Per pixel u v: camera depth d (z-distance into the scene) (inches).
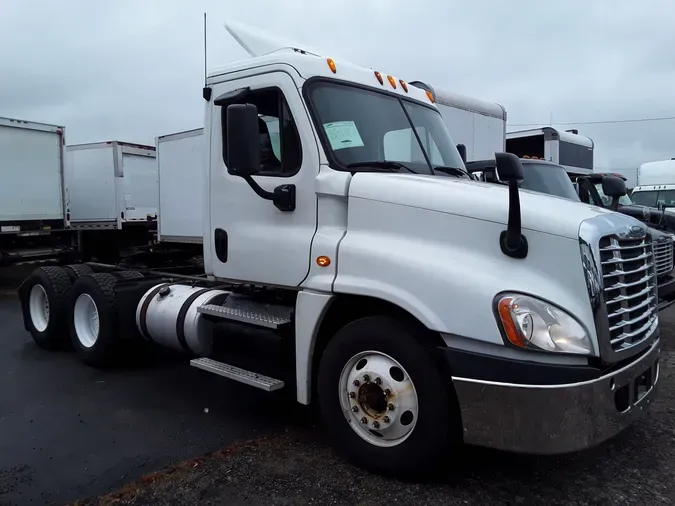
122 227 537.3
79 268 283.0
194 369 243.8
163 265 295.7
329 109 157.3
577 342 118.6
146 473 147.7
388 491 136.4
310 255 150.7
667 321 336.2
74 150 561.6
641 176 716.0
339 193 147.6
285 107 158.7
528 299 119.1
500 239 126.8
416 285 129.6
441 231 133.6
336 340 146.2
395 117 173.9
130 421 183.9
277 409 194.5
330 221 150.1
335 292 144.5
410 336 132.9
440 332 125.6
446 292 125.4
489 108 447.2
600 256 122.5
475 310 121.6
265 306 172.6
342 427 146.7
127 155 544.1
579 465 150.6
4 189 495.2
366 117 164.9
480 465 149.6
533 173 360.2
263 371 165.5
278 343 159.8
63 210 538.9
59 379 230.2
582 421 118.4
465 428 125.3
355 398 143.2
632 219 147.2
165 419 185.5
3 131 493.7
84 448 163.3
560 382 117.4
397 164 163.9
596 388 119.6
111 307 231.8
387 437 138.8
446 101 397.4
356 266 140.6
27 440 169.0
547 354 118.6
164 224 319.9
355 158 155.9
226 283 192.5
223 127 173.2
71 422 183.3
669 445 163.5
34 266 642.2
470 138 425.4
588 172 584.7
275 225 161.2
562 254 122.0
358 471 146.4
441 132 192.1
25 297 283.9
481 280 123.1
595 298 120.4
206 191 180.5
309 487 138.9
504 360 120.0
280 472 146.8
